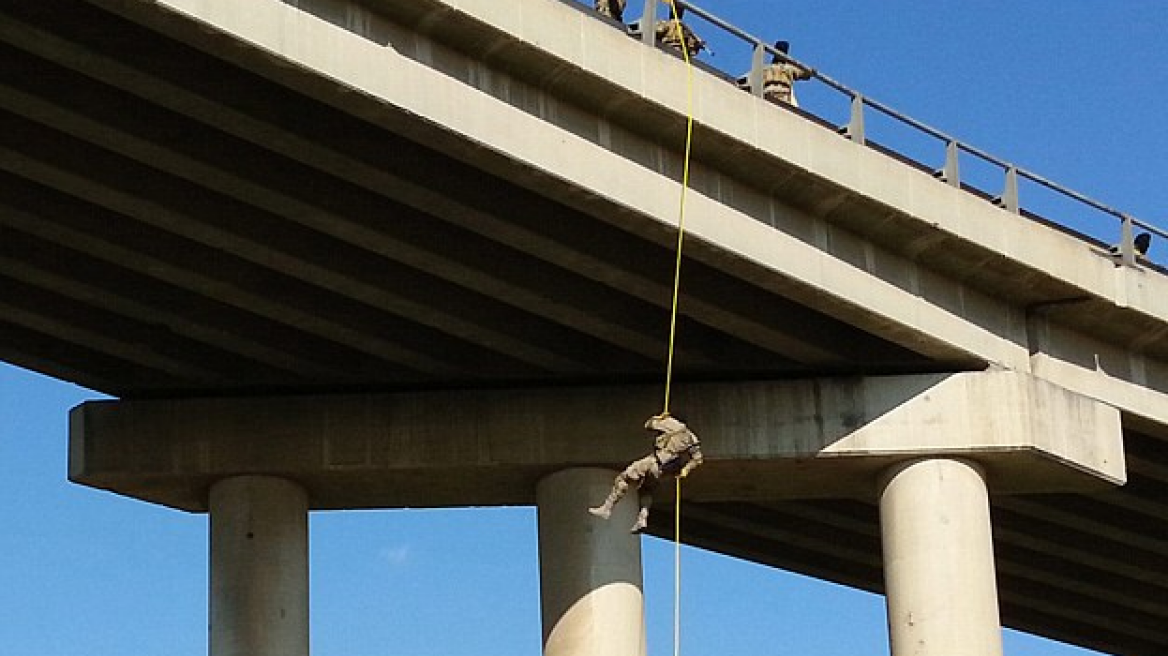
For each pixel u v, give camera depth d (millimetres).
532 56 31766
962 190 37438
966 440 38250
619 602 37906
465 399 38688
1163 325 40594
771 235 35188
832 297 36000
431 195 32938
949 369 38656
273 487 38656
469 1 30875
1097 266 39406
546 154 32250
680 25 34469
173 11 28359
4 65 30359
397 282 35906
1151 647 53625
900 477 38406
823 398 38469
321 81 29844
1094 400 39625
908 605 37938
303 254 34812
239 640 37938
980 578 38000
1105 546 47344
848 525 44594
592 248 34781
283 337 37875
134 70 30031
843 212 36062
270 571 38312
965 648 37594
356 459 38469
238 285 35656
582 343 38312
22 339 38062
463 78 31406
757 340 37469
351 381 38906
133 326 37594
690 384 38688
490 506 40312
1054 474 39156
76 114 30984
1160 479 43969
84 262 35656
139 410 38875
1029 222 38406
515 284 35688
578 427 38500
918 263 37625
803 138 35000
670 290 35875
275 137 31422
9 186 33281
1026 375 38594
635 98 32844
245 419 38719
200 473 38562
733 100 34125
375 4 30391
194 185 33531
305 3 29703
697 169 34312
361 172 32281
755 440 38344
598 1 34750
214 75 30688
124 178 32875
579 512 38281
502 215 33688
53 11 29375
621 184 33156
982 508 38375
